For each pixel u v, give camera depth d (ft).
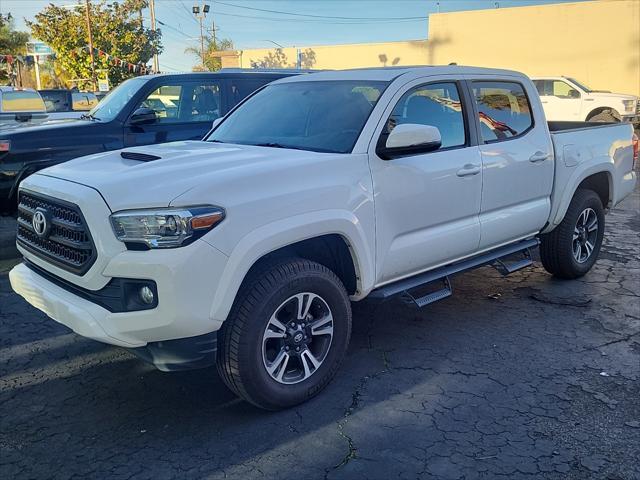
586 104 62.85
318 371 12.32
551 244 19.16
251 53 122.01
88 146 23.30
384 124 13.46
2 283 19.77
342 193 12.20
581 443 10.92
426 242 14.15
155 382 13.17
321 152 13.08
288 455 10.57
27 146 22.15
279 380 11.73
